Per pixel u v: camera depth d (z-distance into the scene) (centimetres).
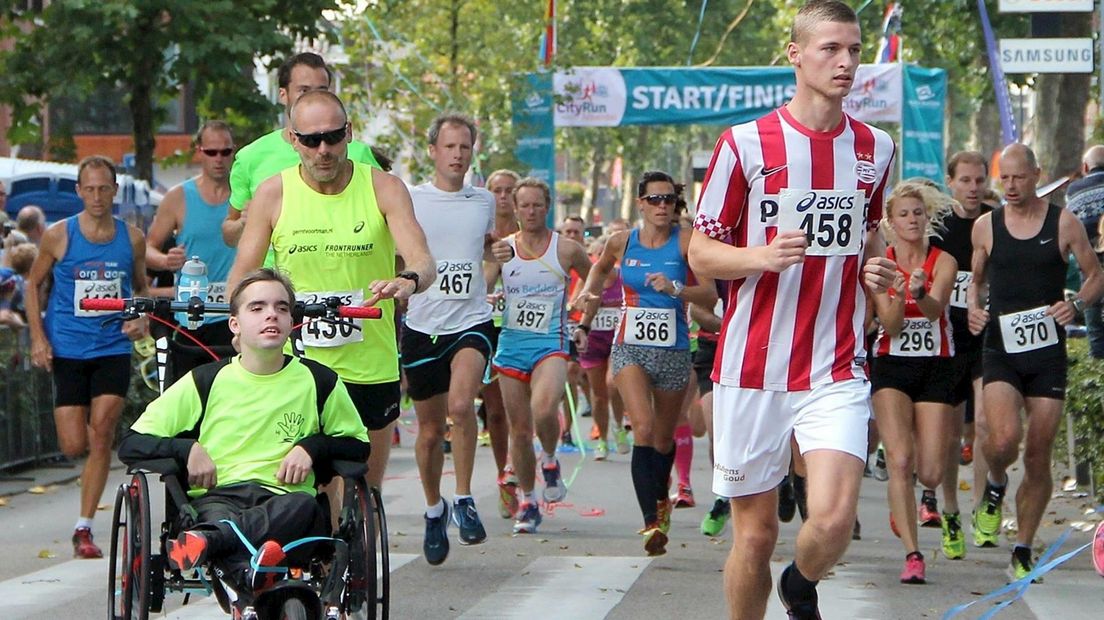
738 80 3114
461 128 1103
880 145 704
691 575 1048
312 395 744
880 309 730
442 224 1098
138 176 2089
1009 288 1041
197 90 2030
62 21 1964
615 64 5522
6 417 1589
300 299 838
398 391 884
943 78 3081
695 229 710
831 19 686
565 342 1272
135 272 1180
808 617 702
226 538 675
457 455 1123
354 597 703
